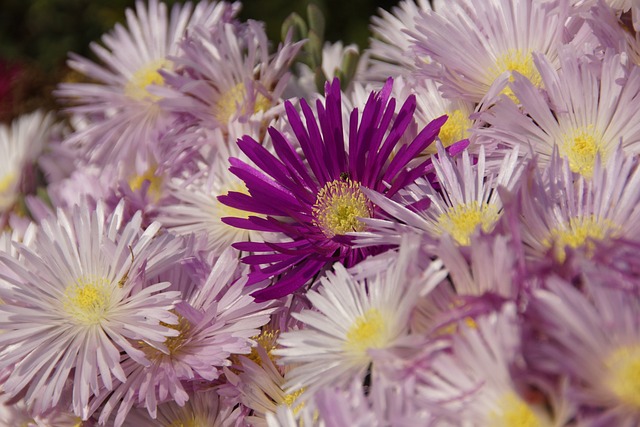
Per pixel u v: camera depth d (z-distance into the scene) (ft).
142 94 1.50
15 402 1.30
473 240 1.12
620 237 1.15
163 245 1.26
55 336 1.25
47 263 1.26
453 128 1.33
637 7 1.28
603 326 1.07
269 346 1.28
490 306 1.09
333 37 3.27
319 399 1.12
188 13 1.54
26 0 3.33
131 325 1.23
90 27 3.32
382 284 1.17
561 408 1.06
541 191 1.19
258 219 1.25
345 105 1.34
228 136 1.40
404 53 1.40
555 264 1.10
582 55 1.28
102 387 1.24
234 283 1.27
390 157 1.30
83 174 1.49
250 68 1.39
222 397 1.26
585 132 1.26
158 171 1.40
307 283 1.28
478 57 1.31
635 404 1.06
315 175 1.29
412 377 1.10
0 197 1.71
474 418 1.09
